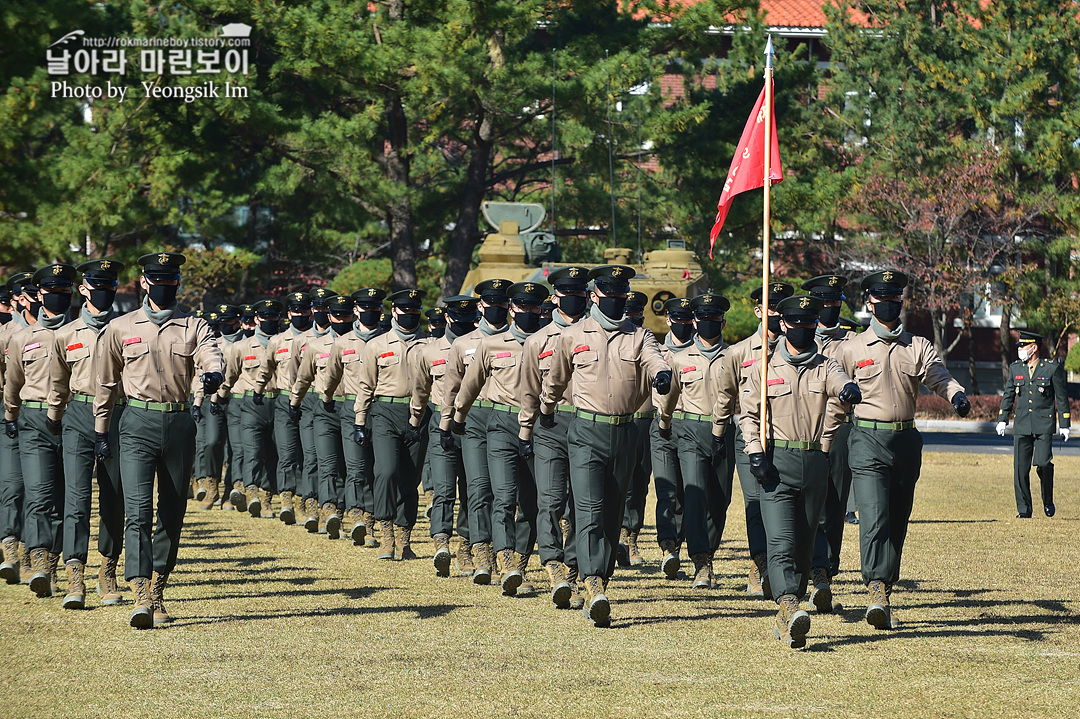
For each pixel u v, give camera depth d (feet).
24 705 41.75
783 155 238.89
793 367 52.70
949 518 99.25
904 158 249.55
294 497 96.99
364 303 83.35
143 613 54.34
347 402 84.28
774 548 52.42
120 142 185.57
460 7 174.19
